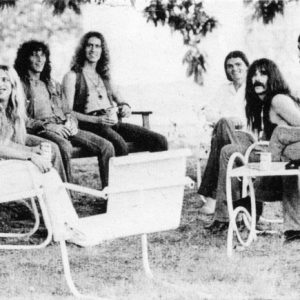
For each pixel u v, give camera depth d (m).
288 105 10.79
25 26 10.41
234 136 10.79
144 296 8.51
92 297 8.16
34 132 10.29
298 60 11.09
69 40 10.53
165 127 10.77
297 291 8.69
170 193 8.34
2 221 10.07
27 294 8.56
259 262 9.30
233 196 10.29
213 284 8.86
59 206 7.89
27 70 10.36
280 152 10.21
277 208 10.36
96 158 10.48
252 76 10.96
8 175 8.65
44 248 9.39
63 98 10.47
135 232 8.12
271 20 11.09
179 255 9.52
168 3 10.79
